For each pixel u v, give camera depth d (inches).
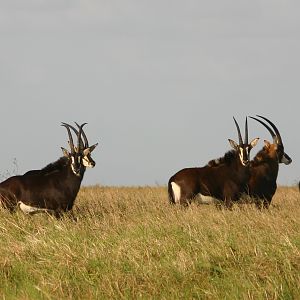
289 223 1425.9
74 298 1106.1
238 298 1035.9
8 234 1470.2
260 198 2181.3
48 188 1939.0
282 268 1119.6
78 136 1969.7
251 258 1170.0
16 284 1198.3
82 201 2183.8
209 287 1093.1
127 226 1475.1
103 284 1123.9
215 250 1206.3
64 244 1294.3
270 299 1024.2
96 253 1242.0
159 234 1360.7
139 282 1131.3
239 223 1434.5
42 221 1646.2
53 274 1192.2
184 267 1148.5
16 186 1946.4
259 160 2198.6
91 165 1945.1
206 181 2165.4
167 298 1066.1
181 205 1990.7
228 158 2177.7
